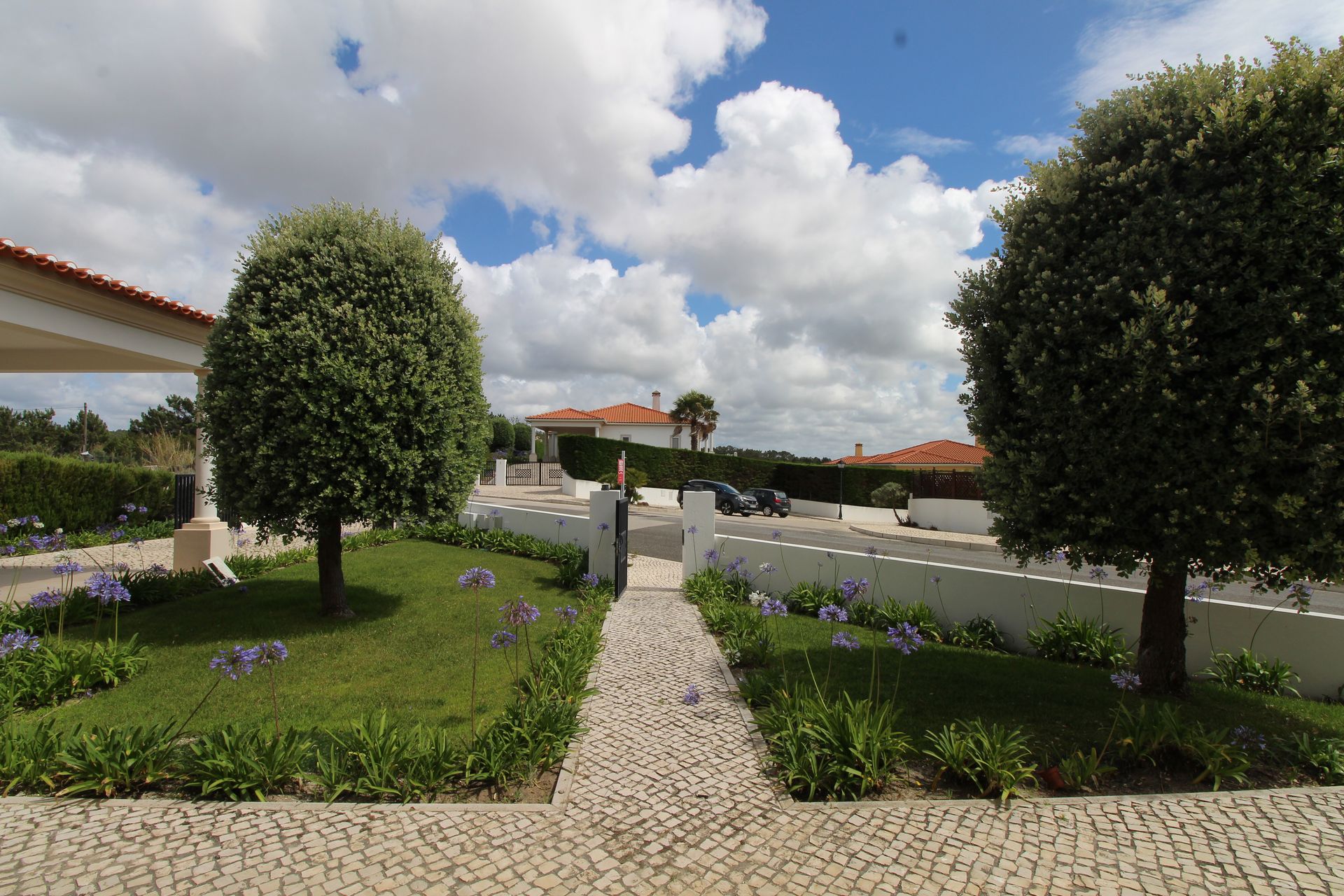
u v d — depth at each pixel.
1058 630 6.61
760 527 21.70
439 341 7.41
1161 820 3.37
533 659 6.16
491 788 3.74
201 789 3.62
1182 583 5.18
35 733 3.86
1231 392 3.89
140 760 3.58
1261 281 3.88
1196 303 4.06
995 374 5.00
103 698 5.15
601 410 48.59
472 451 7.90
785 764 3.92
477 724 4.64
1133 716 4.68
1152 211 4.26
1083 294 4.46
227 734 3.80
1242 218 3.95
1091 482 4.48
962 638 7.23
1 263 7.37
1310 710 5.09
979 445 5.30
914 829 3.31
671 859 3.05
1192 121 4.27
